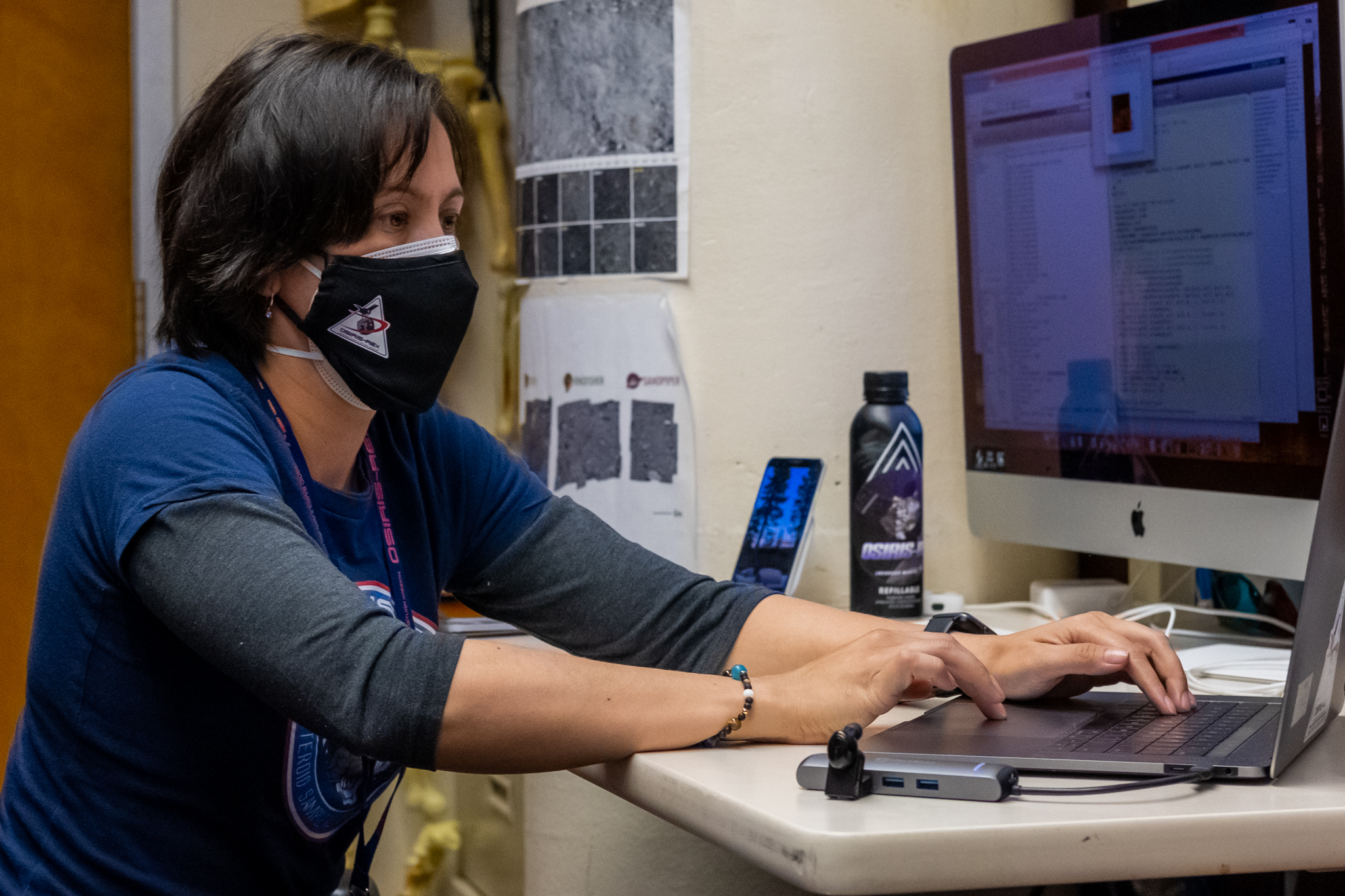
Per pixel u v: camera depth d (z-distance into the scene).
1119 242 1.27
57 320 2.36
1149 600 1.56
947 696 0.99
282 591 0.76
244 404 0.90
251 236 0.90
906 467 1.34
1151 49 1.22
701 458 1.47
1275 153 1.12
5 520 2.34
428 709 0.75
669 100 1.47
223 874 0.89
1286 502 1.13
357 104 0.90
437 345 0.95
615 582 1.07
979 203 1.42
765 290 1.46
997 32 1.53
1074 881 0.64
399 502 1.04
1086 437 1.32
